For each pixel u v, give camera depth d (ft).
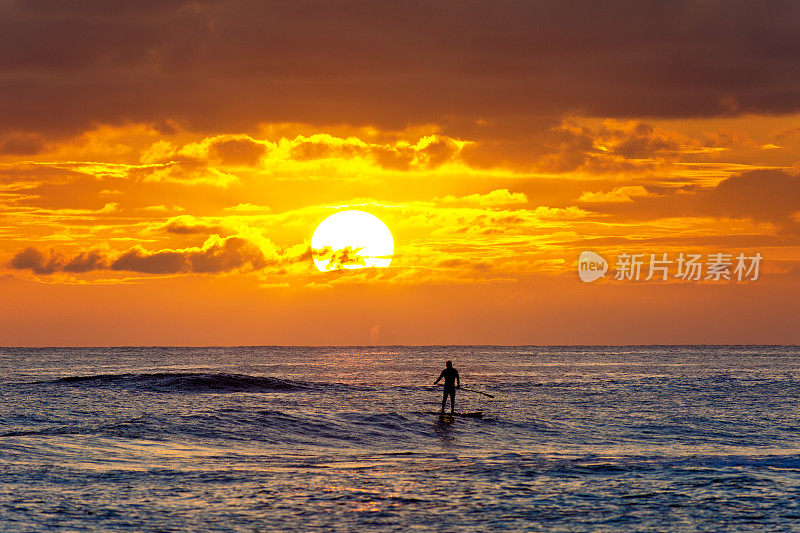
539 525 48.85
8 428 94.94
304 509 51.93
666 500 55.67
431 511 51.98
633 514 51.65
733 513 52.03
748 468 69.15
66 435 79.41
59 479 58.59
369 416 105.81
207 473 63.57
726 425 108.99
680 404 142.31
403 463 71.41
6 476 58.49
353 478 62.75
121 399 144.46
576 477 64.08
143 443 78.23
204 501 53.52
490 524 48.96
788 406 137.80
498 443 91.04
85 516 48.42
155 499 53.57
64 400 141.49
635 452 83.05
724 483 61.67
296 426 94.58
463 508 52.85
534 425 106.93
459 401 147.33
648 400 151.84
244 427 91.35
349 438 90.58
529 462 72.43
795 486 60.75
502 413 122.01
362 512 51.39
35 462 64.49
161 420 91.40
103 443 76.13
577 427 105.91
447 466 69.31
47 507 49.98
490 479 62.95
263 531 46.55
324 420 99.86
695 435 99.14
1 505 49.78
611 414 122.52
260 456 74.90
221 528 46.96
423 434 96.07
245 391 172.45
